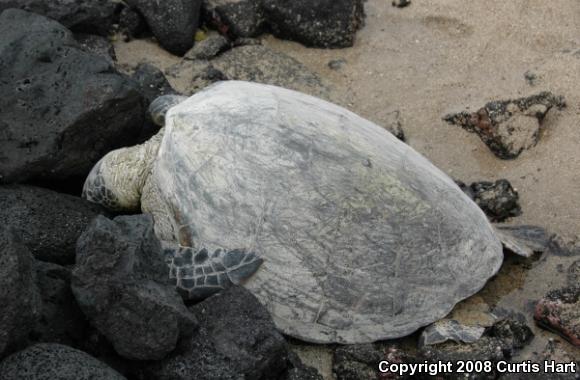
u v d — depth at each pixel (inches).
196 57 139.3
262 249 104.0
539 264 115.6
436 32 144.9
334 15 141.3
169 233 108.7
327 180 104.3
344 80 138.8
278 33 144.8
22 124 113.2
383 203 105.0
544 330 110.3
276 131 106.2
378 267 104.3
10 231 92.0
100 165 115.2
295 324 105.1
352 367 104.3
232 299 101.9
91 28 139.3
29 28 119.2
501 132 127.3
